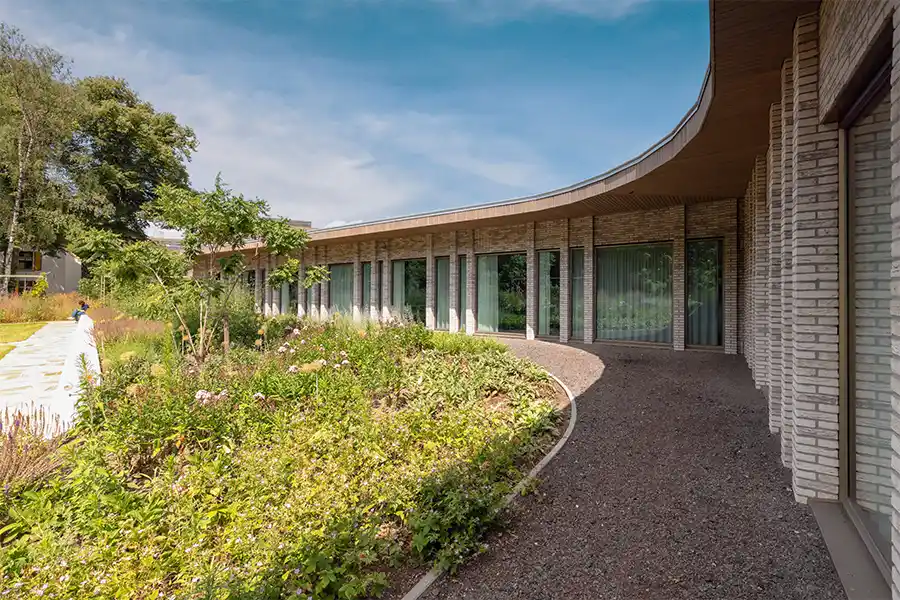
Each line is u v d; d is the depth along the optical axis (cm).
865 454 338
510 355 924
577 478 457
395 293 1712
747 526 358
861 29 283
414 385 714
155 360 845
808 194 383
